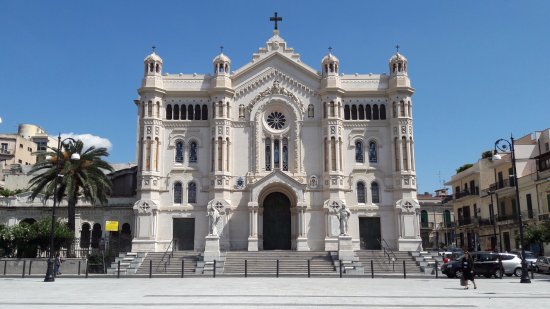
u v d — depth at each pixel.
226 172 65.00
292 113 67.38
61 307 23.30
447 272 46.28
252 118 67.38
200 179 66.00
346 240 55.75
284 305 23.97
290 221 66.62
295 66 68.31
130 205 71.31
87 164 60.84
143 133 65.50
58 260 52.09
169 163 66.38
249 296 28.25
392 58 67.94
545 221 60.47
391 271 53.91
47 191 58.41
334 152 65.25
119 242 65.06
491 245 80.12
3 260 54.19
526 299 26.88
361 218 65.50
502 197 77.56
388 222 65.19
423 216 119.69
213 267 49.88
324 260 55.22
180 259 56.06
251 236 63.22
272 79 68.38
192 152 67.06
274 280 42.44
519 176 74.50
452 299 26.78
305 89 68.00
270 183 64.12
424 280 42.75
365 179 66.19
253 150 66.69
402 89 66.44
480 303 24.94
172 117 67.50
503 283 39.03
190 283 39.22
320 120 67.19
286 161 66.94
